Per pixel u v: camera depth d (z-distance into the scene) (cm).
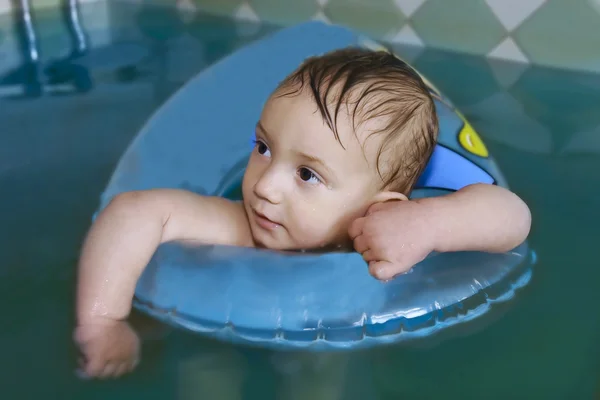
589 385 75
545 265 96
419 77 101
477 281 87
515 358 79
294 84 90
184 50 163
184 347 79
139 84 145
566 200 111
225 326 80
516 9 153
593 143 127
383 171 93
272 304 81
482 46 160
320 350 79
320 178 89
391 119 92
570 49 151
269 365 77
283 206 90
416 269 87
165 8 192
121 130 127
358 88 90
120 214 85
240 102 119
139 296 82
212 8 187
